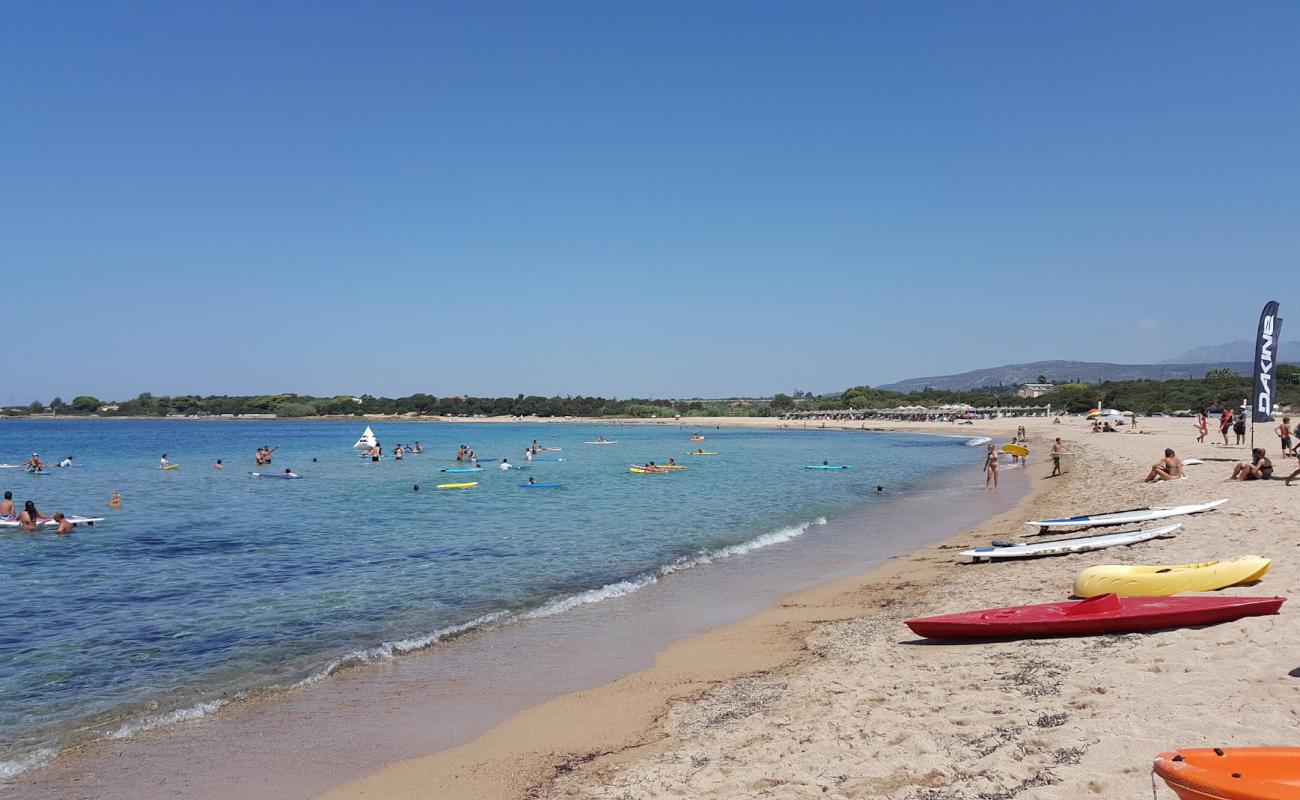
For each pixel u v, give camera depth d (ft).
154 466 174.29
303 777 24.21
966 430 351.25
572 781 22.88
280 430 441.27
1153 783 15.99
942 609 39.65
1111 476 99.50
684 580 52.39
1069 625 30.73
